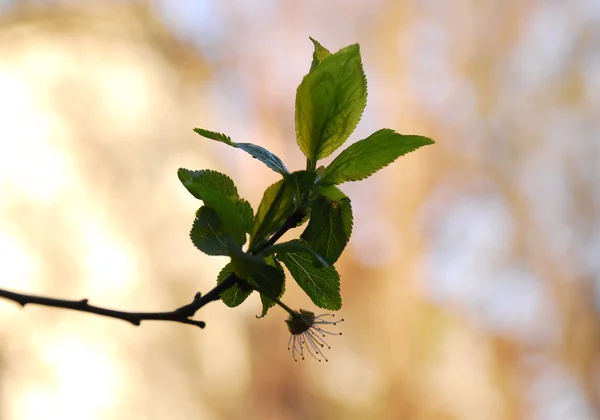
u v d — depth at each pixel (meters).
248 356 2.05
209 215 0.44
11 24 2.01
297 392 2.10
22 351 1.74
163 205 1.99
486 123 2.28
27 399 1.72
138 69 2.09
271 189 0.45
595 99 2.16
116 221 1.91
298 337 0.47
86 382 1.78
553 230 2.20
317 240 0.45
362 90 0.45
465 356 2.19
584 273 2.17
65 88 1.96
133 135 2.02
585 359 2.16
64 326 1.80
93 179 1.92
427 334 2.21
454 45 2.29
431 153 2.29
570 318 2.17
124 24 2.13
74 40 2.04
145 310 1.89
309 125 0.45
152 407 1.83
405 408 2.14
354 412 2.12
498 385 2.17
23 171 1.85
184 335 1.93
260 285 0.44
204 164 2.11
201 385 1.92
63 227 1.85
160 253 1.94
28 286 1.79
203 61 2.26
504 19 2.25
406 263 2.26
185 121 2.13
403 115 2.30
